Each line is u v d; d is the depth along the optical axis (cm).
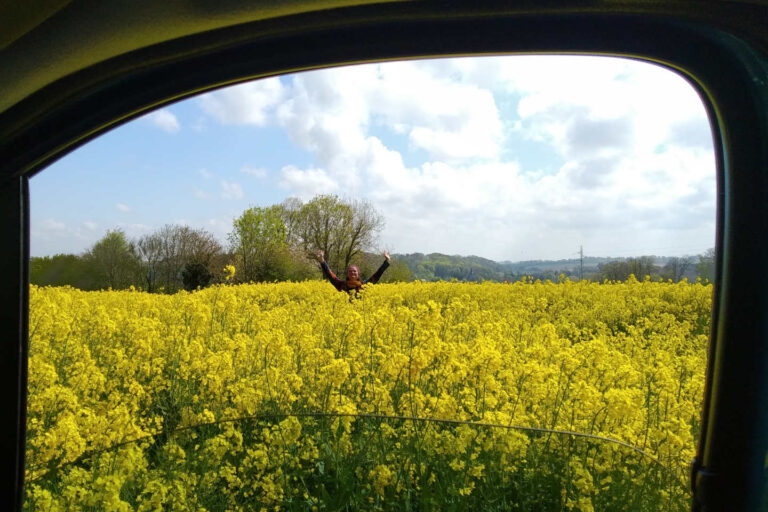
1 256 118
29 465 195
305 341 460
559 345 465
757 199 116
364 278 1541
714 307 128
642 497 173
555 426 299
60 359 414
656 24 104
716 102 114
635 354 563
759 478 117
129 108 114
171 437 192
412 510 191
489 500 187
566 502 181
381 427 198
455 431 196
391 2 100
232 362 418
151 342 467
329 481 193
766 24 99
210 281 782
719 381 124
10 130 112
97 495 175
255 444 195
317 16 102
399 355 337
